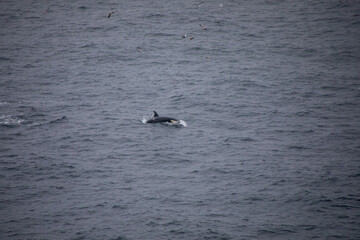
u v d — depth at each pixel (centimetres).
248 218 11581
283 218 11581
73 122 17650
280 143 15962
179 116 18412
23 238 10719
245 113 18750
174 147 15562
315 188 12975
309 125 17550
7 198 12350
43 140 15988
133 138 16225
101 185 13112
